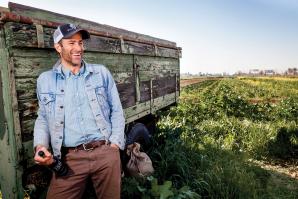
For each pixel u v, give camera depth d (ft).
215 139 25.13
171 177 14.83
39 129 7.96
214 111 38.32
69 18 10.08
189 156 18.26
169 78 20.29
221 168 16.60
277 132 26.94
